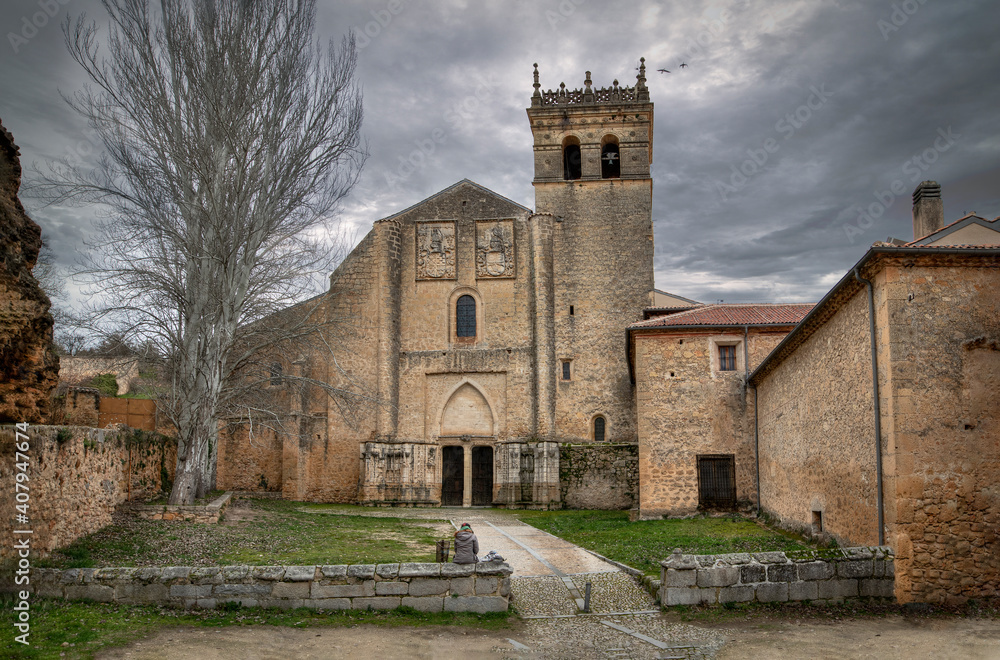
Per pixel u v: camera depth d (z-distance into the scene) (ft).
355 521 93.40
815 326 62.95
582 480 130.11
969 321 46.42
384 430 135.95
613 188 144.87
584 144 148.97
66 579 41.75
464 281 143.43
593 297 140.77
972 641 36.47
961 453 45.06
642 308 139.54
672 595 44.14
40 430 48.16
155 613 40.42
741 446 93.71
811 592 44.14
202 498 89.04
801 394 68.95
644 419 95.61
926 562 44.06
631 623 41.73
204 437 83.15
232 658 33.63
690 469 93.91
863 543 50.90
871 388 49.26
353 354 139.54
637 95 149.28
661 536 74.43
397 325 141.79
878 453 47.42
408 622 41.04
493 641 38.37
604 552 64.28
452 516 109.70
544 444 129.70
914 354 46.09
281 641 36.70
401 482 133.49
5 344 45.93
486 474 138.51
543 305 138.92
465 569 43.62
